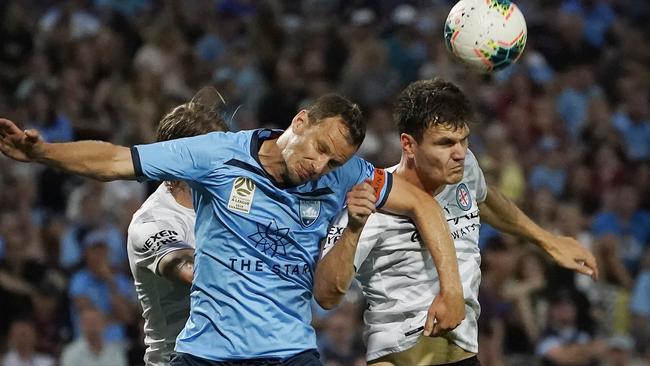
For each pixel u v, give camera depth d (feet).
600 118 191.93
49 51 176.04
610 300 150.92
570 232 159.53
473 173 70.33
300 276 61.05
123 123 165.78
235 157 59.72
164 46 182.60
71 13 183.62
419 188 66.69
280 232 60.08
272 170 59.98
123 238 143.13
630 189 173.99
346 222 64.95
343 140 58.29
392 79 187.52
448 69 193.67
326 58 191.52
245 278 59.93
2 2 182.29
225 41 197.47
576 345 134.41
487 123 186.29
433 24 209.97
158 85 168.96
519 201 166.50
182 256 64.34
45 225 144.46
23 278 132.98
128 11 199.41
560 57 213.66
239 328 59.82
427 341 68.08
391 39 199.72
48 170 151.94
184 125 66.49
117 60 178.81
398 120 66.54
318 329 124.88
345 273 61.05
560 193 176.35
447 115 64.39
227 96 175.42
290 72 182.60
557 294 136.36
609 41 225.76
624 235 171.12
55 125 161.48
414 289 68.23
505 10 67.26
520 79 192.44
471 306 69.05
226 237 59.93
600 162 181.98
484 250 138.31
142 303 69.46
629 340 147.74
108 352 124.06
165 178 59.00
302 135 58.75
